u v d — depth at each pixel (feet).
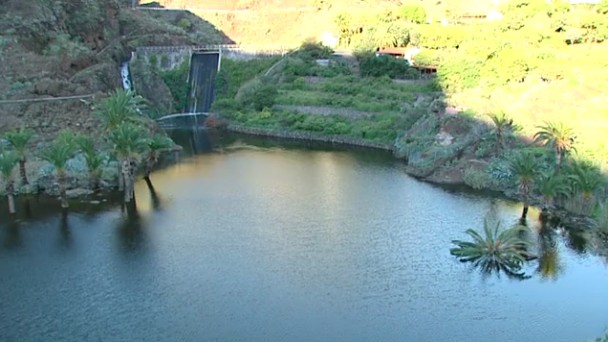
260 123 446.60
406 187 302.25
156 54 504.84
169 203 276.00
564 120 315.58
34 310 180.24
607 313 181.57
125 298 187.83
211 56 519.19
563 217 251.80
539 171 261.03
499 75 404.36
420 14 554.87
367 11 565.53
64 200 266.77
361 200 281.54
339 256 219.41
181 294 190.70
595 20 478.18
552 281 201.05
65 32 444.55
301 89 469.57
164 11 604.49
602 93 355.77
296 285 197.36
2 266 208.95
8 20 399.85
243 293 191.83
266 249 224.94
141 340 165.68
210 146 401.90
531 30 481.05
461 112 352.08
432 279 202.18
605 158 273.13
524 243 218.79
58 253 220.02
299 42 557.33
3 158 253.03
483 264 212.23
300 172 332.80
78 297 188.14
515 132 317.01
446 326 174.60
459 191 293.43
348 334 169.99
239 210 267.39
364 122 415.85
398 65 456.86
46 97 353.10
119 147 266.98
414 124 382.83
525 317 179.32
